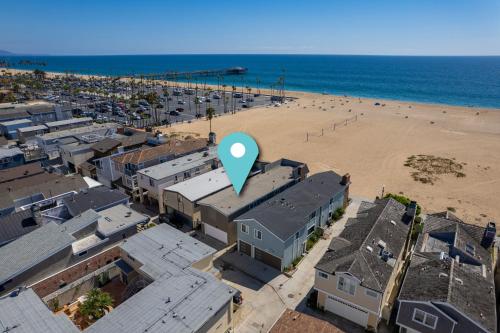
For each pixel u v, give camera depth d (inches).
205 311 1037.8
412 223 1669.5
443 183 2672.2
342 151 3494.1
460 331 1050.1
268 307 1366.9
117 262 1446.9
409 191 2529.5
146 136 3034.0
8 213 1804.9
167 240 1469.0
